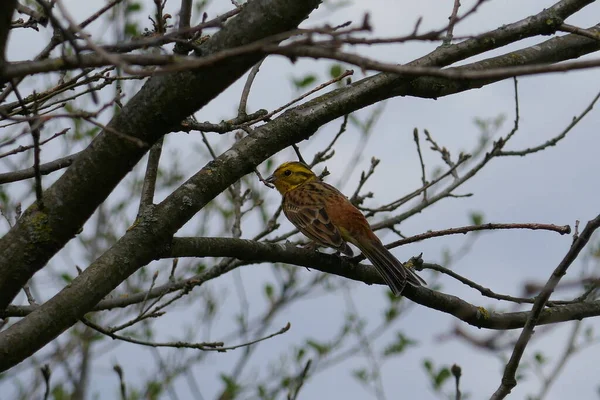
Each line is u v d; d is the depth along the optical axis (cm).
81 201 831
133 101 808
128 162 818
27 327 866
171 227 969
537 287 789
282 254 1138
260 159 1016
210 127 1030
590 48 1155
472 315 1177
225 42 770
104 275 919
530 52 1128
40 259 842
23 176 1057
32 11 887
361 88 1041
